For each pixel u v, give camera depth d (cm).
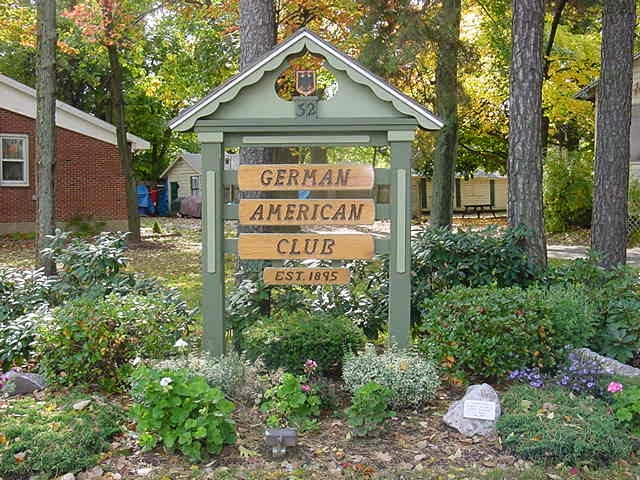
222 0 1592
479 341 557
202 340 659
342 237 602
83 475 416
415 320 739
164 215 3838
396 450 458
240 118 593
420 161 1536
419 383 525
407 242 594
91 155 2150
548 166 2219
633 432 471
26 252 1664
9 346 615
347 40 1377
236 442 461
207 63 1700
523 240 806
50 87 1093
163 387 433
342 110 590
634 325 607
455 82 1341
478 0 1662
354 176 597
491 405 488
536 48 847
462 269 750
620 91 1004
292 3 1405
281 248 607
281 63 584
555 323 578
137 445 456
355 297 719
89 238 1986
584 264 739
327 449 458
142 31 1681
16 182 2031
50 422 473
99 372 554
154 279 749
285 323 598
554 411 481
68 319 554
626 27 998
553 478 419
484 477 419
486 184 4012
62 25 1708
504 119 2480
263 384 532
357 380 529
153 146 4047
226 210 606
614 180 1012
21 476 413
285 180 599
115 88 1833
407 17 1221
